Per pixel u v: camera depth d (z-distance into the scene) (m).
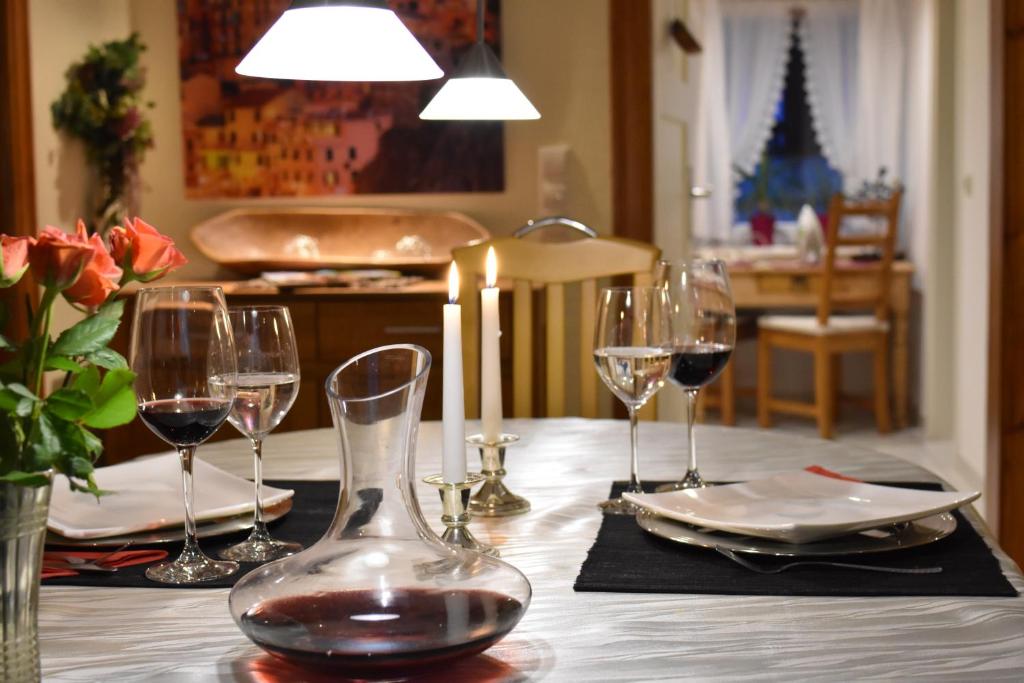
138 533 1.20
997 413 3.19
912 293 6.01
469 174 3.80
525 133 3.75
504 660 0.87
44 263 0.73
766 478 1.33
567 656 0.87
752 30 6.58
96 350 0.76
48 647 0.92
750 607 0.98
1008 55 3.06
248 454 1.66
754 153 6.66
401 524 0.88
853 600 0.99
